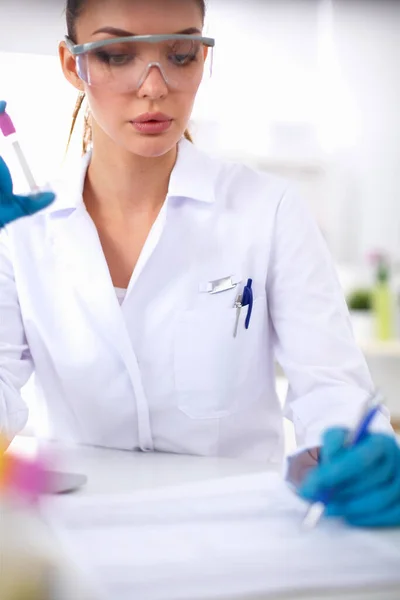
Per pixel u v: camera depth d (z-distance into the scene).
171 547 0.79
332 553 0.78
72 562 0.74
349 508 0.86
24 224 1.39
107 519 0.87
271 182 1.43
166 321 1.35
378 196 3.69
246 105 3.64
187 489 0.98
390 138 3.64
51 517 0.87
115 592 0.68
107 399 1.36
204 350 1.36
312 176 3.73
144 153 1.20
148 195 1.37
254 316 1.37
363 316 2.94
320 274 1.34
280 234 1.37
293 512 0.90
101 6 1.17
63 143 1.73
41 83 1.81
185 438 1.38
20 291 1.39
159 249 1.35
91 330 1.35
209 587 0.69
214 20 3.55
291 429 1.98
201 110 3.61
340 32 3.63
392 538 0.83
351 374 1.25
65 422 1.42
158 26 1.16
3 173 1.12
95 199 1.40
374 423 1.07
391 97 3.63
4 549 0.74
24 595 0.71
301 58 3.66
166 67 1.15
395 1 3.53
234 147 3.66
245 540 0.81
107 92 1.17
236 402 1.38
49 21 1.66
